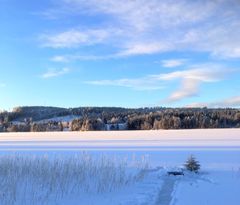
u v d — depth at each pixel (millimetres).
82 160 15344
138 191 11984
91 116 111688
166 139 42156
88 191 11562
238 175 14812
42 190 11227
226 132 59281
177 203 10094
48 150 29625
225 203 9914
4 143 41156
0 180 11617
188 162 16188
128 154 24438
